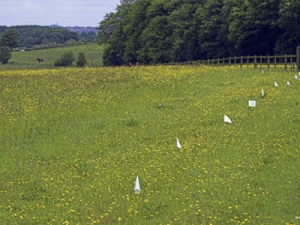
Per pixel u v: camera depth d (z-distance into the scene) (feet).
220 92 77.66
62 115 67.97
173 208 32.96
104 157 46.68
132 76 110.73
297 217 30.91
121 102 75.56
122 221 31.40
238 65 122.31
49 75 130.52
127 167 42.50
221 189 35.94
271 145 46.34
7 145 53.83
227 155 43.98
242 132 51.42
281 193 34.73
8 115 68.54
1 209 34.71
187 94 79.87
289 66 113.91
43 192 38.04
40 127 61.31
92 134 56.54
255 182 37.04
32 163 46.60
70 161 46.21
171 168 41.19
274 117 56.54
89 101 77.82
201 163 42.14
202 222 30.53
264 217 31.01
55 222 31.60
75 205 34.45
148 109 69.26
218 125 55.52
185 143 48.83
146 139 52.54
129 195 35.68
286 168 39.91
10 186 39.91
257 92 72.59
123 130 57.16
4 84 108.37
